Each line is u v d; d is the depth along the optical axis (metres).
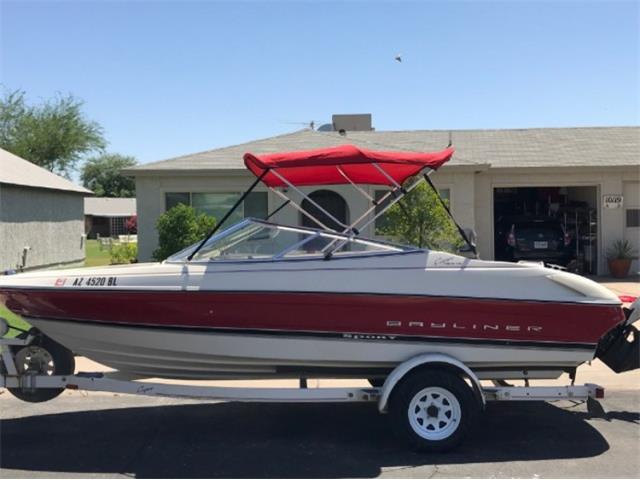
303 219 17.48
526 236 17.86
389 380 5.96
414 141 20.88
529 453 6.03
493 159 18.95
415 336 6.14
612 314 6.25
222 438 6.47
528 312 6.19
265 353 6.16
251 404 7.75
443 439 5.95
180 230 15.49
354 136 21.36
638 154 19.31
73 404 7.70
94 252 36.97
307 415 7.30
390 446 6.22
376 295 6.09
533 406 7.65
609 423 6.98
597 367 9.22
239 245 6.30
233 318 6.09
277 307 6.08
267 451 6.09
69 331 6.30
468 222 17.98
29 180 23.86
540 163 18.61
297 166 6.23
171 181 17.62
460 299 6.14
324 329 6.12
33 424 6.92
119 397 8.03
